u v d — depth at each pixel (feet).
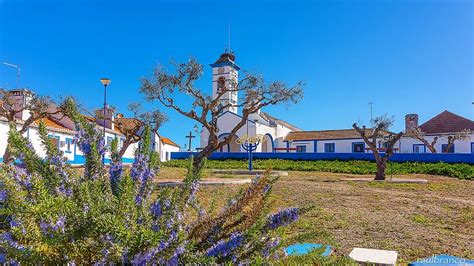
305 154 120.67
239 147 155.63
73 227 7.73
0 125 85.66
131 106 100.73
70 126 107.96
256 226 9.13
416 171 91.09
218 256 8.85
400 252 22.62
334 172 94.79
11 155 9.18
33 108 78.79
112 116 114.93
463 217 35.19
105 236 7.77
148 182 10.20
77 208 8.04
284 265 10.02
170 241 7.95
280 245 9.36
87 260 8.06
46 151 9.34
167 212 9.43
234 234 9.20
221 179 62.03
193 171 10.94
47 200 7.57
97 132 10.29
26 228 7.90
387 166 100.42
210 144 70.69
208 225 9.66
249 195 9.81
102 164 9.99
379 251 17.40
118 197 8.65
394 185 63.72
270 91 72.43
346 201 43.14
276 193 47.80
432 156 103.71
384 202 43.42
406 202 43.86
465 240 26.23
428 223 31.99
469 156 100.07
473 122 158.30
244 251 9.14
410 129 151.94
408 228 29.43
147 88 68.28
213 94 154.61
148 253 7.62
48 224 7.55
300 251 15.19
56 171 9.08
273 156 123.85
